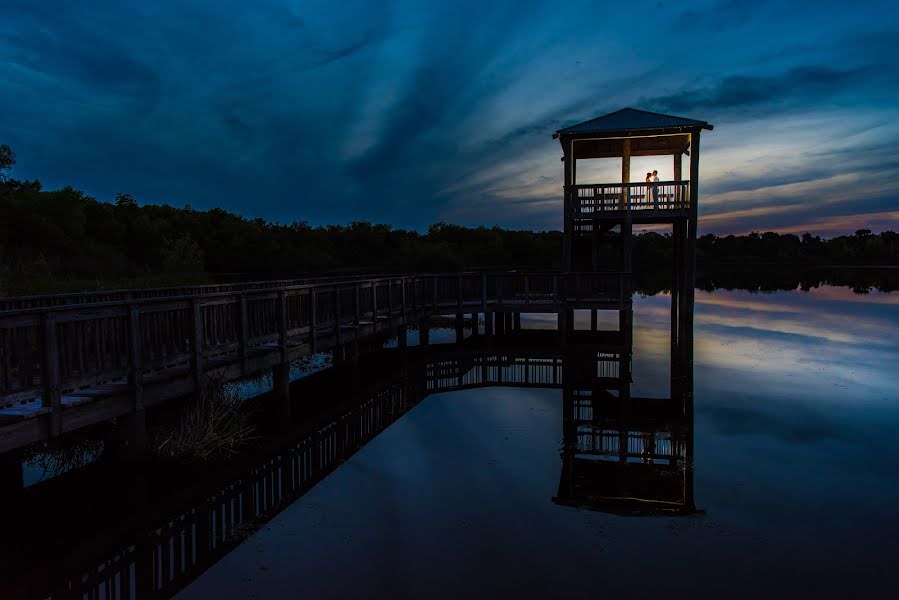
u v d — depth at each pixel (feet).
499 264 237.66
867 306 94.94
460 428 30.40
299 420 30.78
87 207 132.16
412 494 21.12
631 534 17.79
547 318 89.66
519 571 15.56
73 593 14.58
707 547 16.92
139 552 16.79
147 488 21.31
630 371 45.50
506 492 21.36
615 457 25.38
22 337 16.51
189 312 23.30
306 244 199.31
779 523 18.53
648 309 99.60
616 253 174.60
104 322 19.33
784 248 355.15
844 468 23.59
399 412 33.78
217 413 26.02
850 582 14.98
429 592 14.49
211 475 22.71
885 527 18.21
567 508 19.80
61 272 85.97
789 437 27.96
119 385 20.59
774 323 73.36
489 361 50.96
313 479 22.63
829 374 42.96
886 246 336.90
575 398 37.35
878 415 31.71
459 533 17.89
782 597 14.29
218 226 182.29
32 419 16.76
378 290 42.75
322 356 52.01
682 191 57.11
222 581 15.06
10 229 94.89
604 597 14.26
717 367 46.11
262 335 27.86
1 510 18.67
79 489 21.07
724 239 358.84
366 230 223.92
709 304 101.09
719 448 26.40
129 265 114.62
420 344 54.85
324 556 16.44
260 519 18.89
